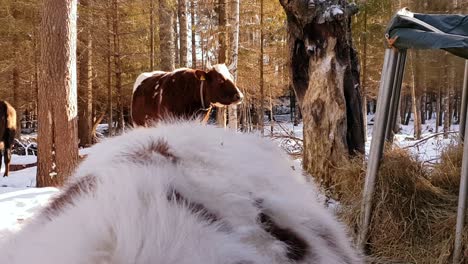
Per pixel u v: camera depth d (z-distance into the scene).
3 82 23.36
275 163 1.33
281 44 18.66
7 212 5.41
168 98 8.88
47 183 8.00
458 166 4.54
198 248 0.79
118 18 19.27
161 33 16.83
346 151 5.43
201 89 8.70
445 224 3.92
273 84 20.14
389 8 17.88
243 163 1.18
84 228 0.79
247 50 18.56
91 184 0.97
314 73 5.60
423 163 4.62
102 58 20.55
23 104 24.86
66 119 7.87
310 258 1.08
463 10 15.30
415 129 19.08
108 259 0.74
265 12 17.20
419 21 3.75
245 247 0.87
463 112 4.91
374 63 20.19
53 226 0.86
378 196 4.20
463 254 3.61
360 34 18.50
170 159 1.07
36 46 20.14
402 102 36.44
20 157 15.09
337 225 1.43
